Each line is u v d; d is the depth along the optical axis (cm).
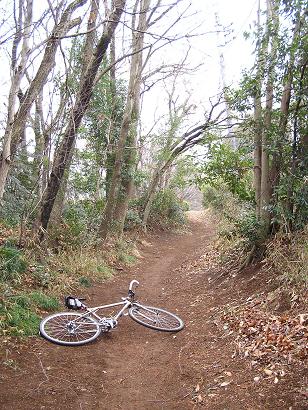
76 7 715
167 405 439
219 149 954
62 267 926
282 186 761
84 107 913
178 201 2727
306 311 560
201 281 972
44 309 692
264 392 419
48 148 880
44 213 895
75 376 493
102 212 1355
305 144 777
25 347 543
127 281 1063
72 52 1059
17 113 768
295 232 757
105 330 623
